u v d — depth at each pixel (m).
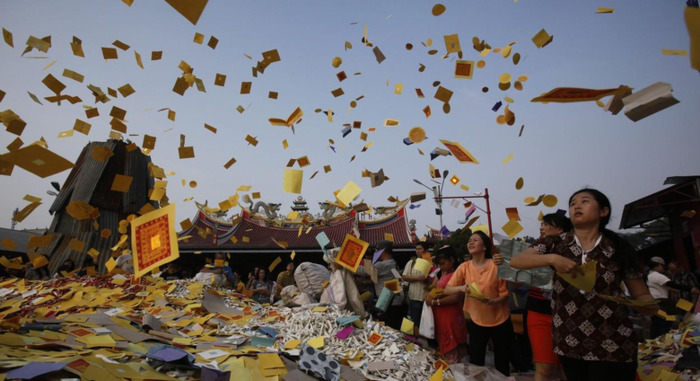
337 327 3.73
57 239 7.45
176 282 5.34
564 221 3.16
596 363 2.06
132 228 2.62
